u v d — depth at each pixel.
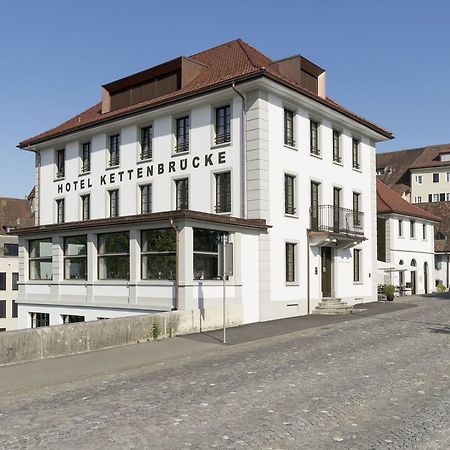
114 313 20.59
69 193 30.52
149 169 26.00
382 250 38.94
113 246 21.20
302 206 24.12
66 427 7.37
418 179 81.44
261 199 21.61
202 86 23.70
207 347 14.50
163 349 14.13
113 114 27.22
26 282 25.27
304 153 24.52
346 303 25.67
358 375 10.47
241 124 22.39
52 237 23.94
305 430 7.04
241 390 9.38
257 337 16.36
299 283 23.48
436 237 56.56
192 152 24.09
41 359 12.62
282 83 22.05
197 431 7.07
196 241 18.55
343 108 28.31
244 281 20.36
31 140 31.95
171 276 18.83
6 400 9.11
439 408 8.05
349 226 27.16
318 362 11.96
